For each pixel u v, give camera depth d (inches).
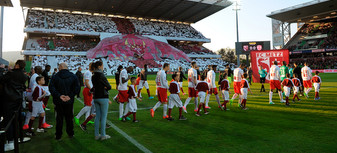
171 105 226.8
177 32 2283.5
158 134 175.8
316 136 164.6
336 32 1959.9
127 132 182.1
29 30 1535.4
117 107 313.7
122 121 223.3
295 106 300.0
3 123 153.2
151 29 2166.6
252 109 284.7
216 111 275.9
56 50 1578.5
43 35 1792.6
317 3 1749.5
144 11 2057.1
